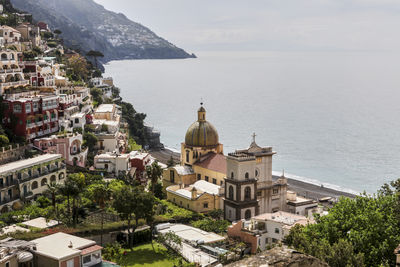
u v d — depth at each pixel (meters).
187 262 91.19
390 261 63.50
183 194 127.19
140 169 155.12
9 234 86.56
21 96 145.00
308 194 176.75
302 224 96.31
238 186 119.38
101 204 104.50
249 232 99.44
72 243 79.25
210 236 103.81
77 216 101.56
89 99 194.75
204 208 123.94
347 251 55.44
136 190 100.75
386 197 75.50
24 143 131.12
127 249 97.88
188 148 144.50
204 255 93.94
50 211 102.75
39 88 161.75
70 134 140.25
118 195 98.25
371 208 71.31
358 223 68.56
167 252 96.38
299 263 25.52
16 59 166.00
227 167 124.12
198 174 141.62
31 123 138.25
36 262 73.69
